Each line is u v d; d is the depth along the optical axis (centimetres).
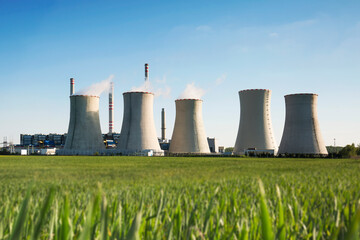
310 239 184
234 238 146
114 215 174
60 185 938
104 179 1331
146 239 146
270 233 82
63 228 88
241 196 466
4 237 134
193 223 187
